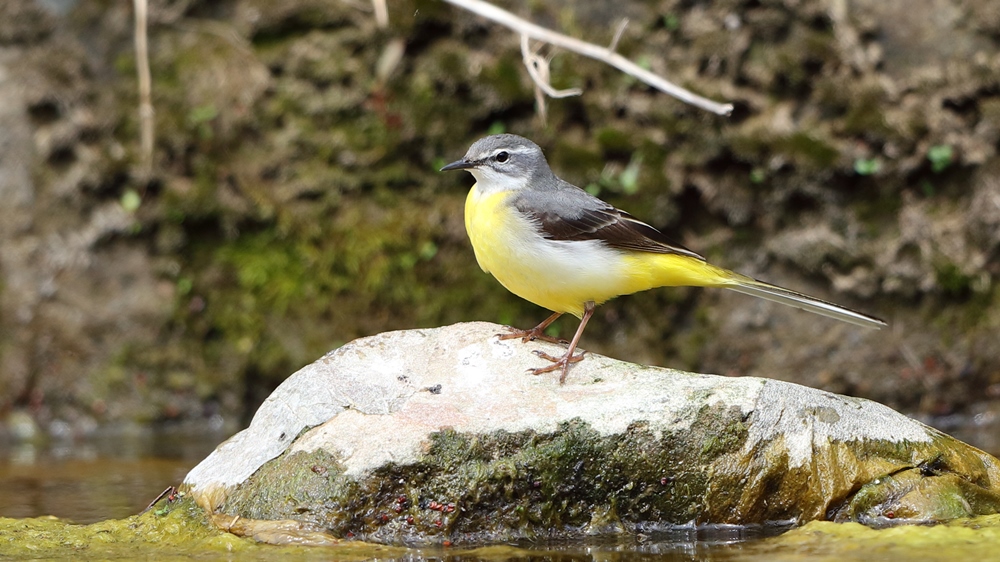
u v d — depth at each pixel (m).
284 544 7.64
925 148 14.03
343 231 14.49
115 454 12.61
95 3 14.49
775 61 14.22
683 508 8.16
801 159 14.12
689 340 14.62
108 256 14.46
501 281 9.96
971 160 14.02
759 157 14.21
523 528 8.05
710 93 14.27
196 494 8.40
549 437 8.09
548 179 10.26
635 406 8.27
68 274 14.41
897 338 14.32
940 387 14.24
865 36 14.16
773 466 8.18
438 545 7.83
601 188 14.32
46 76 14.35
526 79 14.38
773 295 9.99
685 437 8.16
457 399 8.42
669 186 14.32
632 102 14.38
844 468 8.29
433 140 14.51
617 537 8.03
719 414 8.23
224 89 14.48
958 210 14.16
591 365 8.90
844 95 14.13
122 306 14.47
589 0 14.46
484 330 9.28
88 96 14.41
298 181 14.49
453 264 14.52
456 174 14.54
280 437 8.33
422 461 7.93
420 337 9.16
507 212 9.57
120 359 14.45
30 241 14.39
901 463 8.44
